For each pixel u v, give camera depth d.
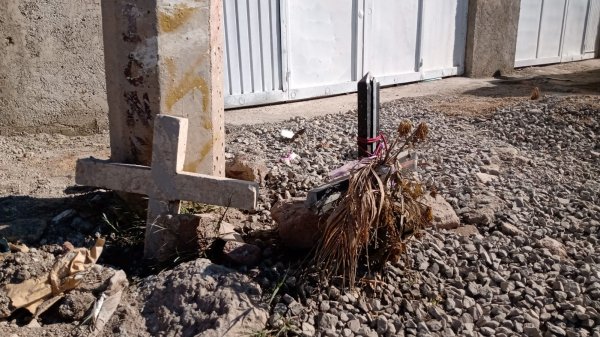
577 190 3.98
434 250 2.92
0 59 4.80
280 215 2.87
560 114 5.81
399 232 2.69
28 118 5.05
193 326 2.31
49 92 5.09
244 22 6.53
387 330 2.36
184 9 2.94
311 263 2.66
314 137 5.15
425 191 3.31
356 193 2.47
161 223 2.79
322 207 2.55
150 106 2.99
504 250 2.99
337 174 2.77
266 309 2.38
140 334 2.34
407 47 8.41
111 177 2.89
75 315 2.44
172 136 2.74
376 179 2.53
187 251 2.79
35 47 4.93
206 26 3.02
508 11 9.52
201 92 3.07
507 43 9.72
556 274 2.82
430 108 6.55
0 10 4.70
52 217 3.17
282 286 2.53
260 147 4.80
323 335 2.30
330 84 7.50
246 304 2.35
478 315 2.50
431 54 8.83
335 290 2.51
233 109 6.71
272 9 6.70
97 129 5.43
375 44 7.96
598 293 2.62
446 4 8.76
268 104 6.98
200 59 3.03
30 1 4.82
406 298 2.58
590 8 11.88
